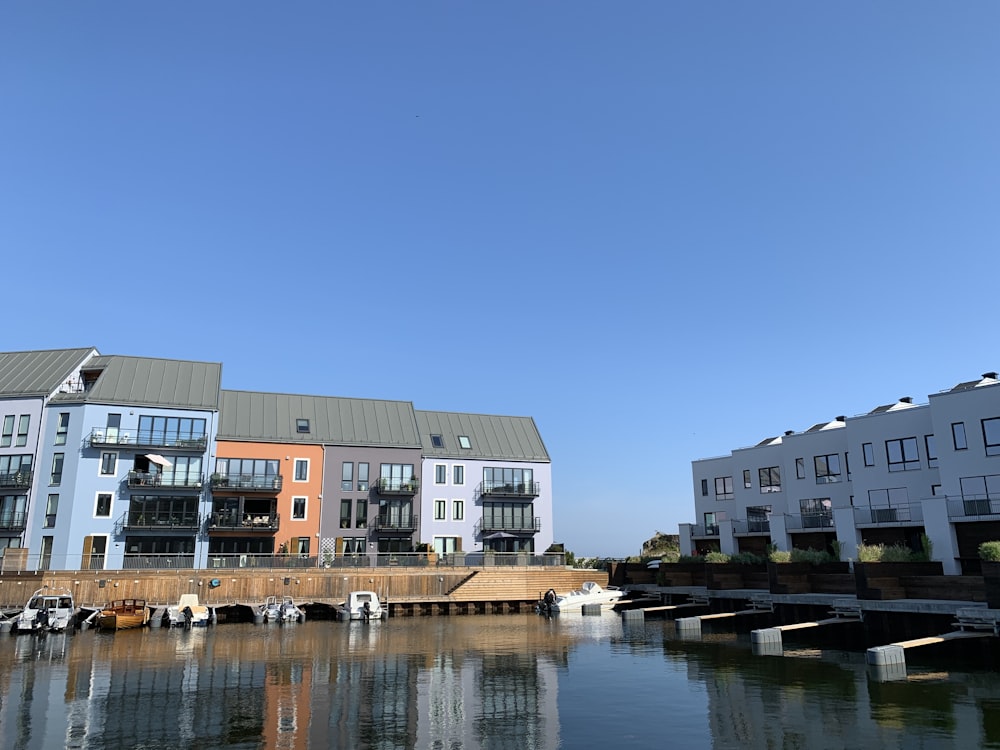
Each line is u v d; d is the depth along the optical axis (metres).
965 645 25.81
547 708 19.06
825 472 50.62
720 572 43.16
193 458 51.09
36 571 41.28
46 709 18.95
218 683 22.44
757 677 22.98
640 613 43.16
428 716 18.20
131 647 30.73
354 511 55.44
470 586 49.03
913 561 33.69
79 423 48.88
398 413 61.44
